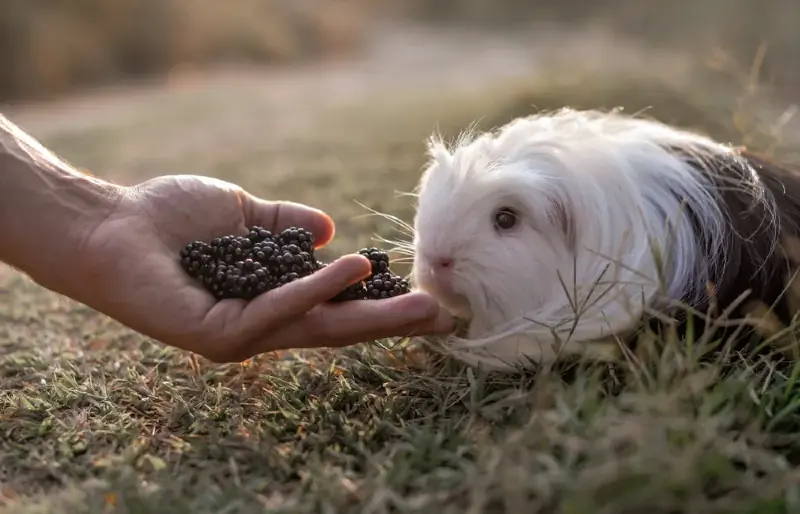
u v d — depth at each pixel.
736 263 0.52
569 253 0.53
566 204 0.53
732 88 1.34
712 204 0.53
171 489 0.43
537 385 0.46
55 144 1.47
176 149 1.37
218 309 0.49
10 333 0.63
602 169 0.53
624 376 0.49
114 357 0.58
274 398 0.51
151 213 0.53
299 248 0.52
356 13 4.37
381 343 0.56
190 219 0.54
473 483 0.40
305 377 0.54
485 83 1.63
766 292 0.52
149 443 0.48
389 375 0.54
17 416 0.50
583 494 0.38
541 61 1.76
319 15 3.75
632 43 2.32
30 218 0.50
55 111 2.12
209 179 0.56
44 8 2.69
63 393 0.52
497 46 3.18
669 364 0.45
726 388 0.45
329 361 0.56
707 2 2.16
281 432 0.48
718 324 0.47
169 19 3.01
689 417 0.41
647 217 0.53
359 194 0.89
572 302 0.52
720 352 0.49
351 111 1.66
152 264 0.50
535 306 0.53
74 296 0.51
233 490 0.43
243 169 1.13
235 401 0.52
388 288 0.51
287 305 0.47
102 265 0.50
